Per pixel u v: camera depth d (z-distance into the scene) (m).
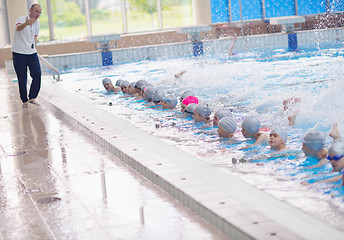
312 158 3.94
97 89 8.89
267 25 16.98
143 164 3.90
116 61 13.94
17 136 5.64
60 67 13.39
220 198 3.05
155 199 3.35
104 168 4.19
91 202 3.37
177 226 2.87
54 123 6.28
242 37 14.59
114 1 17.42
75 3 17.14
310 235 2.44
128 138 4.92
